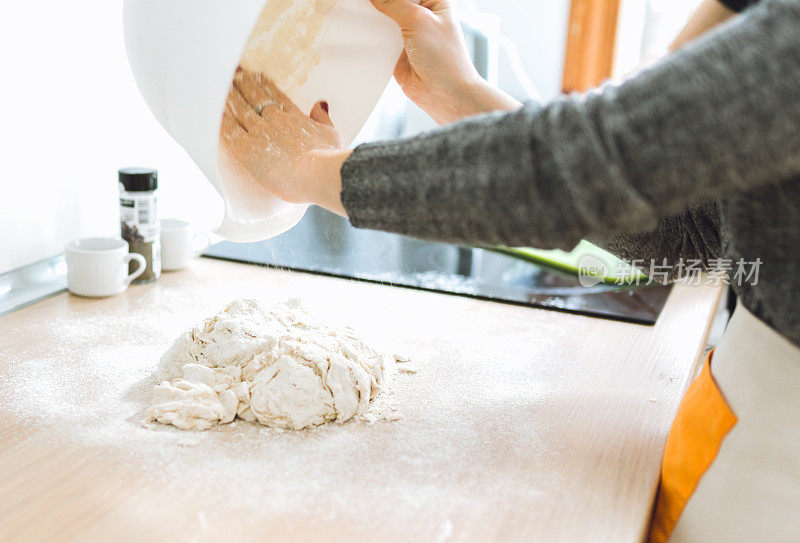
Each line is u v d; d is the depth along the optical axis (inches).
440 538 21.8
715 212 29.8
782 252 20.3
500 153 18.1
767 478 22.9
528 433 28.3
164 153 51.9
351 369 29.1
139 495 23.3
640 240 30.9
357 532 21.9
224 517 22.3
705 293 45.9
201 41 21.5
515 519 22.9
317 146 25.5
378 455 26.2
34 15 38.3
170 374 31.0
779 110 15.3
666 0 83.9
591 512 23.5
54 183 41.5
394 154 20.0
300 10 28.0
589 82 87.0
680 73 16.1
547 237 18.2
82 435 26.6
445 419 29.1
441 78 30.6
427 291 44.8
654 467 26.5
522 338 38.0
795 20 15.2
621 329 39.9
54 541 21.0
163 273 45.6
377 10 29.5
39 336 35.2
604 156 16.8
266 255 49.2
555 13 86.2
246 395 28.4
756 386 23.1
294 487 24.0
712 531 24.2
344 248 51.8
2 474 24.0
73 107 42.1
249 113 26.0
